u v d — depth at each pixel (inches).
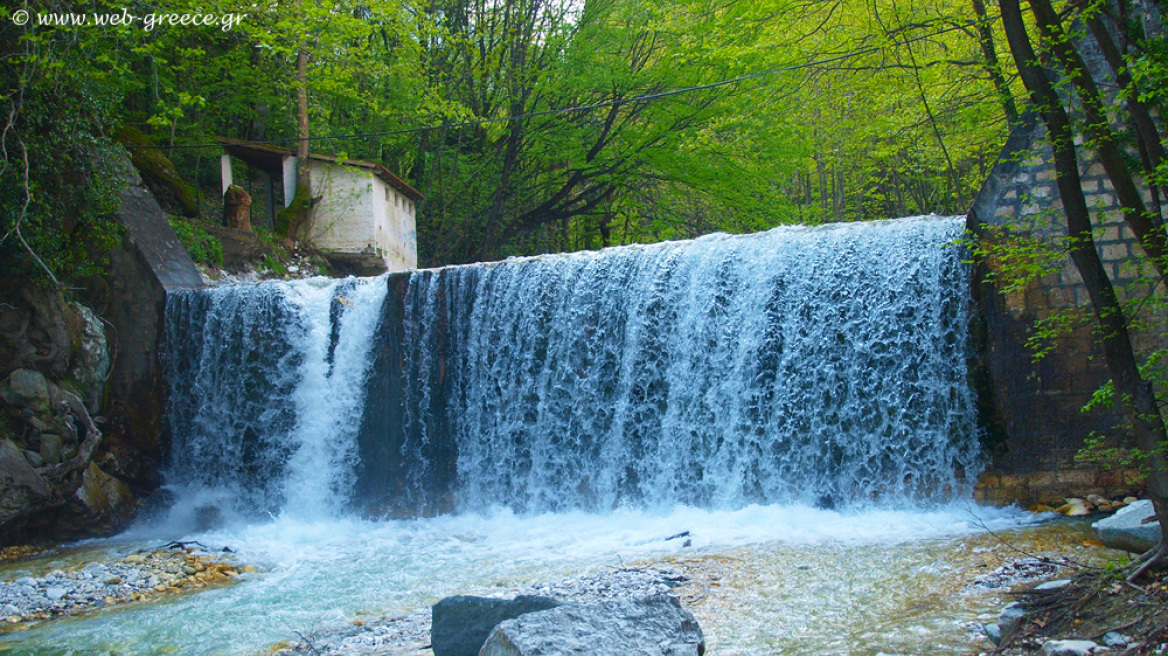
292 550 530.0
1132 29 302.7
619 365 597.3
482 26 1208.2
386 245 1002.1
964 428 489.1
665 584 369.1
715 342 566.6
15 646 362.9
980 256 486.9
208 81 1048.8
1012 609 267.9
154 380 708.0
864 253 530.9
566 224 1480.1
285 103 1000.2
